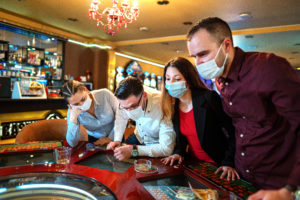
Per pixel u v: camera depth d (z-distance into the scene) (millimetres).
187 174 1219
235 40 6797
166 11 4883
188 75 1475
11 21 5270
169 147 1547
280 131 1015
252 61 998
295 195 722
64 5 4801
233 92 1079
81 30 6848
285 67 885
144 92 1571
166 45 7949
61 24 6242
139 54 10172
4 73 5641
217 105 1426
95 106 2021
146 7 4672
